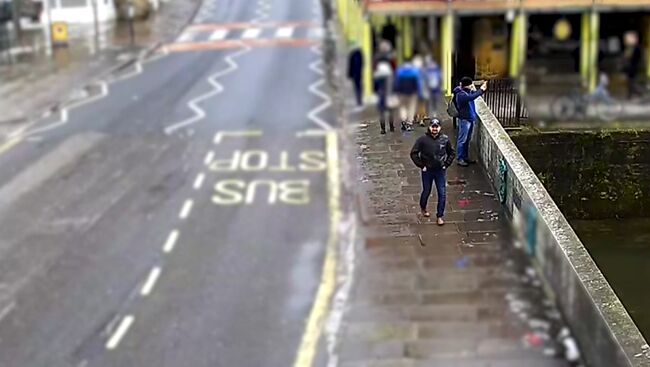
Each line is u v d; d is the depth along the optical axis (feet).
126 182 142.41
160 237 116.57
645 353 66.64
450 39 161.17
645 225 165.17
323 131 158.40
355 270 95.86
